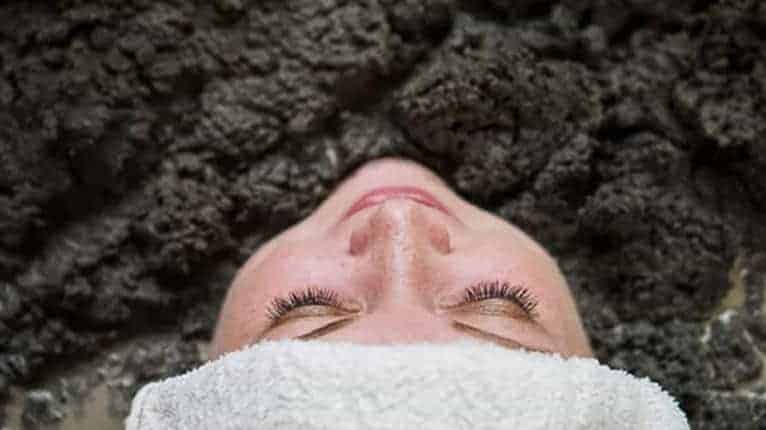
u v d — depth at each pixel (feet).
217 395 1.06
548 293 1.24
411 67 1.43
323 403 1.00
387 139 1.42
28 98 1.39
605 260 1.46
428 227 1.21
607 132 1.46
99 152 1.39
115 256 1.43
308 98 1.42
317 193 1.42
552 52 1.44
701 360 1.44
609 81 1.45
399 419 0.98
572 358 1.09
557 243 1.45
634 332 1.45
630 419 1.10
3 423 1.42
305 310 1.18
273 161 1.43
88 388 1.44
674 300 1.45
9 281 1.42
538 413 1.01
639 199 1.43
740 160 1.44
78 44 1.40
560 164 1.42
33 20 1.41
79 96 1.39
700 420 1.43
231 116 1.42
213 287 1.44
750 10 1.43
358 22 1.42
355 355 1.02
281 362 1.03
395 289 1.14
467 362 1.01
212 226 1.42
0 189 1.40
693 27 1.45
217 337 1.30
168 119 1.43
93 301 1.42
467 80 1.39
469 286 1.17
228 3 1.42
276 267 1.24
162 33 1.41
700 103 1.43
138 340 1.46
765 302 1.48
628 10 1.46
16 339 1.42
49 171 1.40
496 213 1.43
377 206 1.26
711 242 1.45
